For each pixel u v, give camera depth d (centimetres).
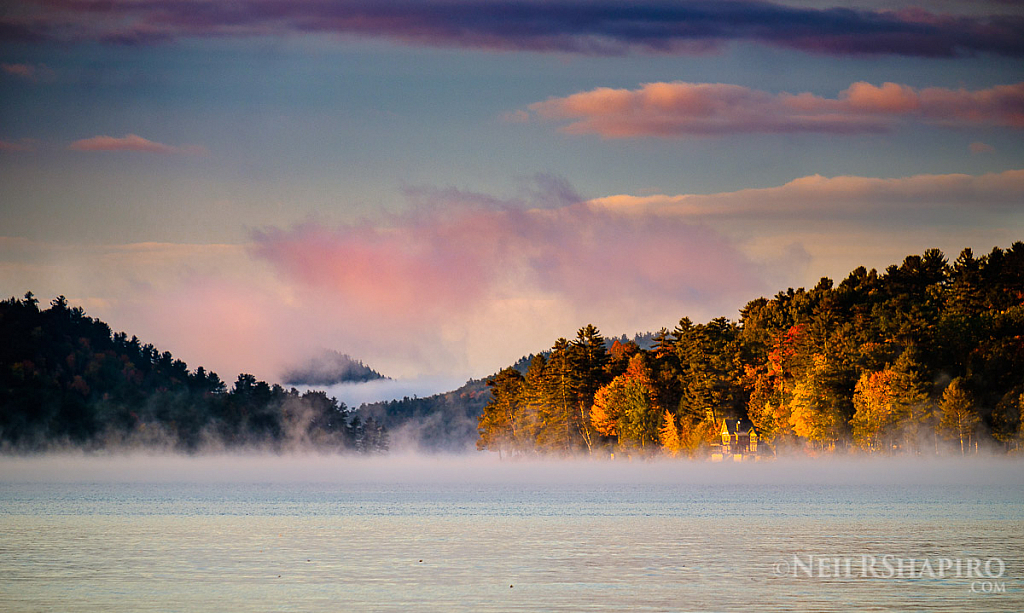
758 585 5147
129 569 5716
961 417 14362
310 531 7906
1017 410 14462
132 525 8456
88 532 7825
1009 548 6556
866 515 9125
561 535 7544
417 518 9181
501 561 6025
